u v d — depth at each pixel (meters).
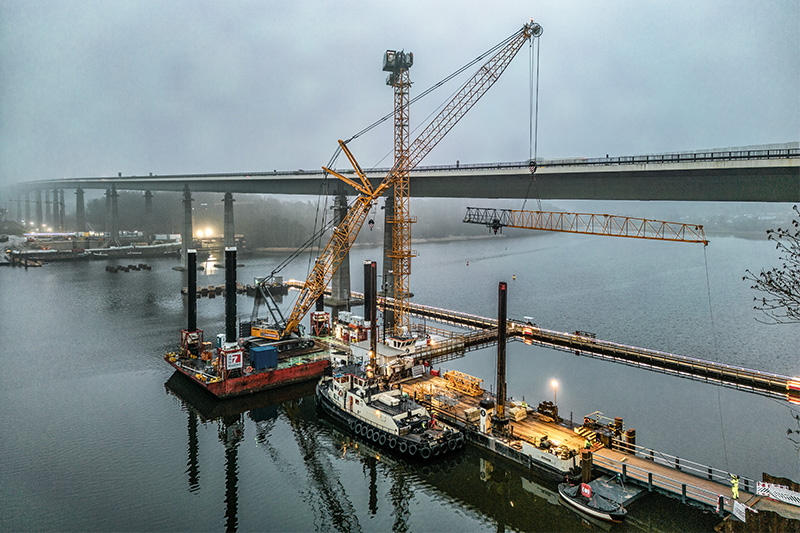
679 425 65.00
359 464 53.75
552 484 47.03
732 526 37.22
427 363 75.19
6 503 44.47
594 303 153.50
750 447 58.59
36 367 82.38
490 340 89.19
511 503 46.69
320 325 95.00
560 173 94.62
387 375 69.00
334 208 139.12
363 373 67.12
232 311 69.94
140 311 126.25
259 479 50.19
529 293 172.62
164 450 55.34
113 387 73.44
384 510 45.47
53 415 63.41
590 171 89.31
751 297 161.75
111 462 52.28
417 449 51.53
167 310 127.56
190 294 80.38
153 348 93.56
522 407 57.47
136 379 76.88
